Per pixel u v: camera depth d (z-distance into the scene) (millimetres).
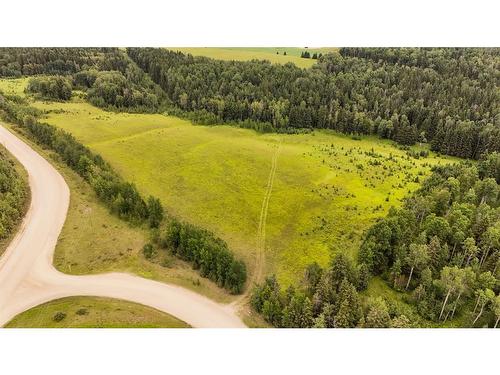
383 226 86875
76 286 79125
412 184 129750
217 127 183750
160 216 99938
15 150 134500
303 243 97688
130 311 71938
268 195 119750
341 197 118875
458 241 84312
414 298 76625
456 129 165375
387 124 181375
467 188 109875
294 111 189125
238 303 77250
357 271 78000
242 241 98438
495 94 186250
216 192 120250
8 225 94000
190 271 85000
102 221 99812
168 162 139000
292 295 72188
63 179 118750
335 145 169625
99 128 164125
